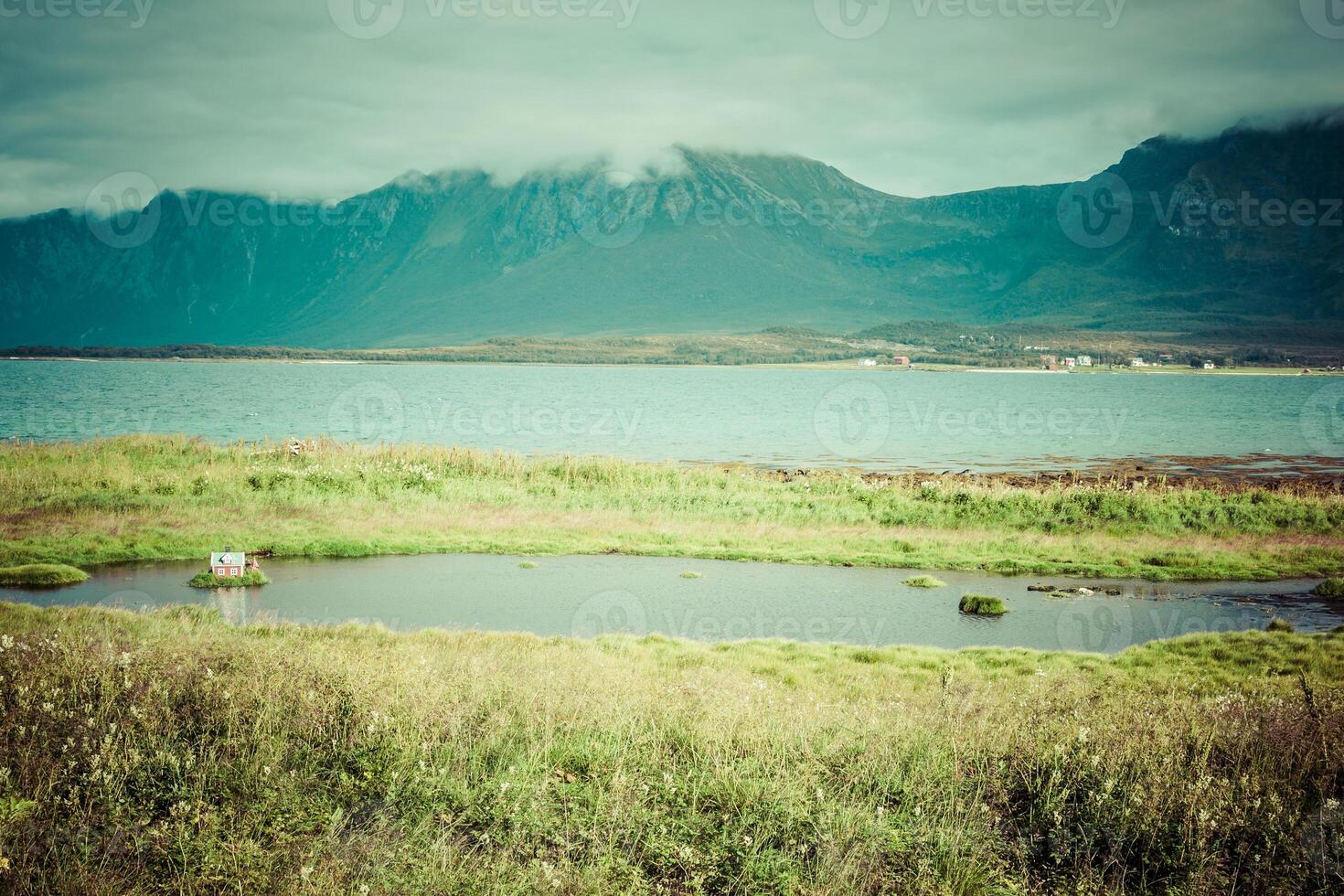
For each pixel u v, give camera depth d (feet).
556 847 27.91
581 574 99.91
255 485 132.57
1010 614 85.25
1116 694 52.75
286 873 24.86
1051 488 152.87
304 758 33.17
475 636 69.00
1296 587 97.60
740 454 248.52
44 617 68.23
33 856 25.38
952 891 25.68
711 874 26.35
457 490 136.36
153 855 26.03
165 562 100.17
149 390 567.59
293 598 86.07
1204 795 30.19
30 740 32.86
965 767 34.53
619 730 36.52
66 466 137.39
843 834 28.25
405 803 29.73
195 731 35.01
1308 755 34.17
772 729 37.88
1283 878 26.12
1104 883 26.48
